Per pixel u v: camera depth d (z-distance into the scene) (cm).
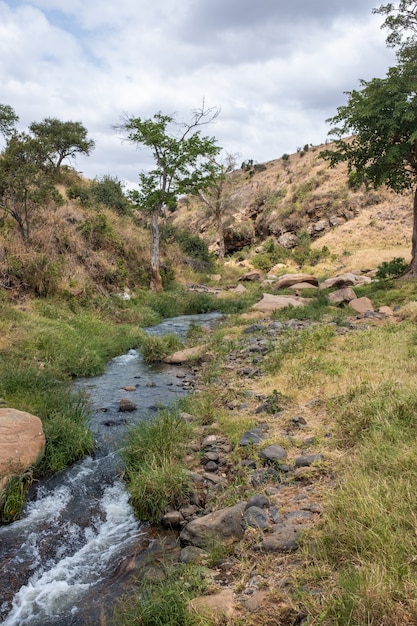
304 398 729
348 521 351
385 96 1950
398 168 2148
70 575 394
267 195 6322
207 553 389
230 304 2220
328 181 5762
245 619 289
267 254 4756
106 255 2094
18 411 587
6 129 2028
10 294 1420
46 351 1040
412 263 2173
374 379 741
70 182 2997
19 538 441
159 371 1073
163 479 495
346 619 260
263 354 1088
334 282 2448
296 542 358
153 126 2309
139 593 354
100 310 1633
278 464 521
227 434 630
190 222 7269
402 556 303
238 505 436
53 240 1806
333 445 541
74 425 643
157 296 2197
